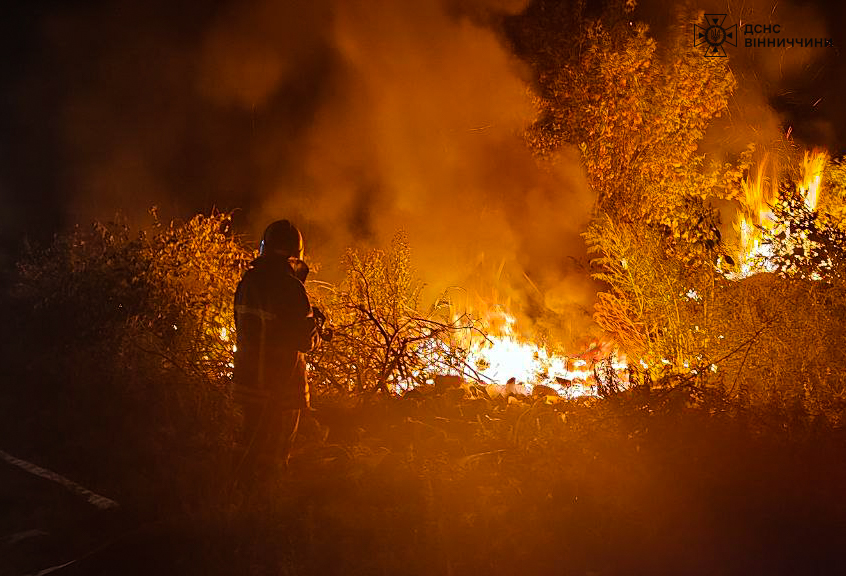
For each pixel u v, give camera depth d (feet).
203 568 14.57
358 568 14.44
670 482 17.80
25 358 25.96
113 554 14.93
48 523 16.61
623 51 39.52
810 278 24.97
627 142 39.29
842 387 23.07
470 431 22.25
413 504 17.07
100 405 23.08
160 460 19.57
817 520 16.61
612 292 34.30
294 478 18.86
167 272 27.68
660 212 38.27
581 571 14.73
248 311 18.76
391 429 22.38
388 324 26.55
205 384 23.63
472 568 14.58
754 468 18.22
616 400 20.94
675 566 14.96
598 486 17.76
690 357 24.72
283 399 18.80
